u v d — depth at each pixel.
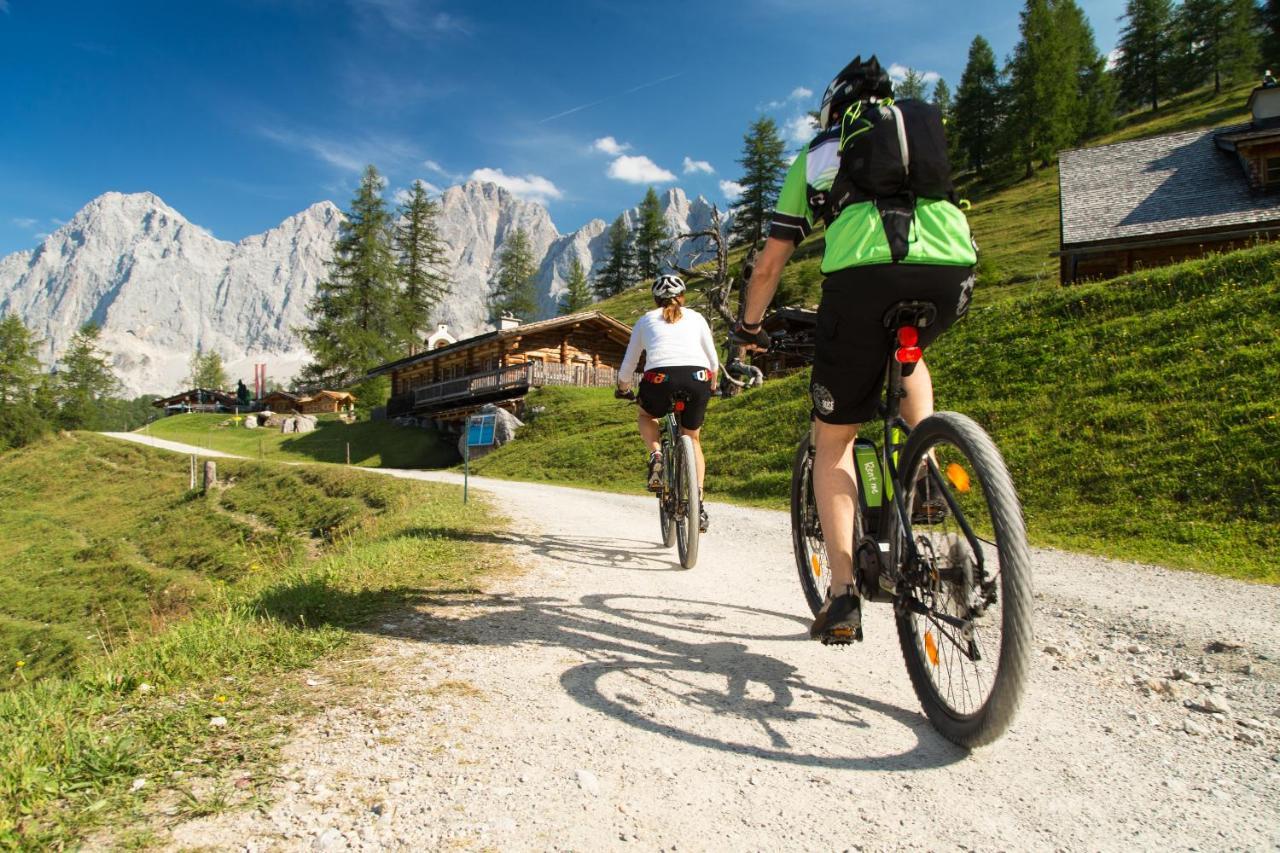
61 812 1.59
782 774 1.97
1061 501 9.23
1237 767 2.08
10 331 84.56
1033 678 2.93
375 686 2.48
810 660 2.99
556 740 2.13
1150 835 1.70
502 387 36.84
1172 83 89.44
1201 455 8.99
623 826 1.68
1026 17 87.69
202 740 2.00
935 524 2.14
